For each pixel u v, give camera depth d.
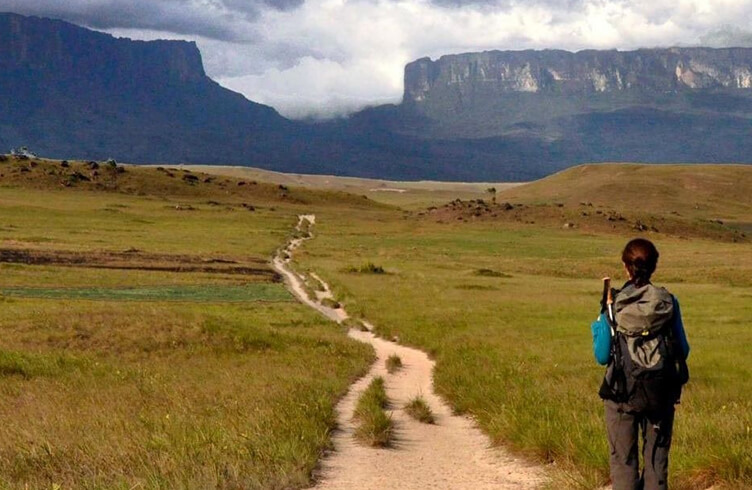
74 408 16.08
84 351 28.12
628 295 6.46
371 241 138.25
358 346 31.66
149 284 64.62
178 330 30.73
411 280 70.56
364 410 15.03
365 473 10.35
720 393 16.64
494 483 9.75
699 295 56.31
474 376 19.89
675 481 8.58
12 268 69.81
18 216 149.00
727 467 8.45
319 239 140.00
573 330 35.50
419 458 11.49
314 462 10.51
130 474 9.20
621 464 6.62
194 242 114.88
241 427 11.87
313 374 22.55
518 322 39.75
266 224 164.12
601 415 12.48
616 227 175.50
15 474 9.37
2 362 22.97
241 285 67.06
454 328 37.75
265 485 8.91
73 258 81.38
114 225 143.62
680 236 178.00
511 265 94.88
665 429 6.52
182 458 9.59
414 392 19.88
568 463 9.70
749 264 93.44
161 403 16.75
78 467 9.58
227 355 28.41
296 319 43.97
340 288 62.25
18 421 13.98
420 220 195.00
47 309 39.28
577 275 86.56
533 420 12.16
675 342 6.42
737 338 31.55
